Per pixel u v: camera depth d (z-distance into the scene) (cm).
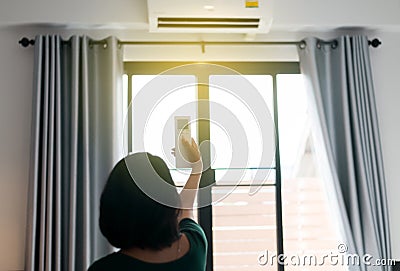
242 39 270
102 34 263
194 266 98
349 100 257
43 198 230
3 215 244
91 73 249
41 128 238
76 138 237
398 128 270
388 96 272
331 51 264
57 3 252
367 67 260
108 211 90
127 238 90
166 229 92
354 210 243
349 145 249
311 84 256
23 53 256
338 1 265
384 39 278
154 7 237
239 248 264
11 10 249
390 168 265
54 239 231
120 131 246
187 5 237
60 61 246
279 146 268
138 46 264
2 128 249
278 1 263
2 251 241
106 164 243
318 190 313
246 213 266
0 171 246
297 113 277
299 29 270
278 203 265
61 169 238
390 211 261
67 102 245
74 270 229
